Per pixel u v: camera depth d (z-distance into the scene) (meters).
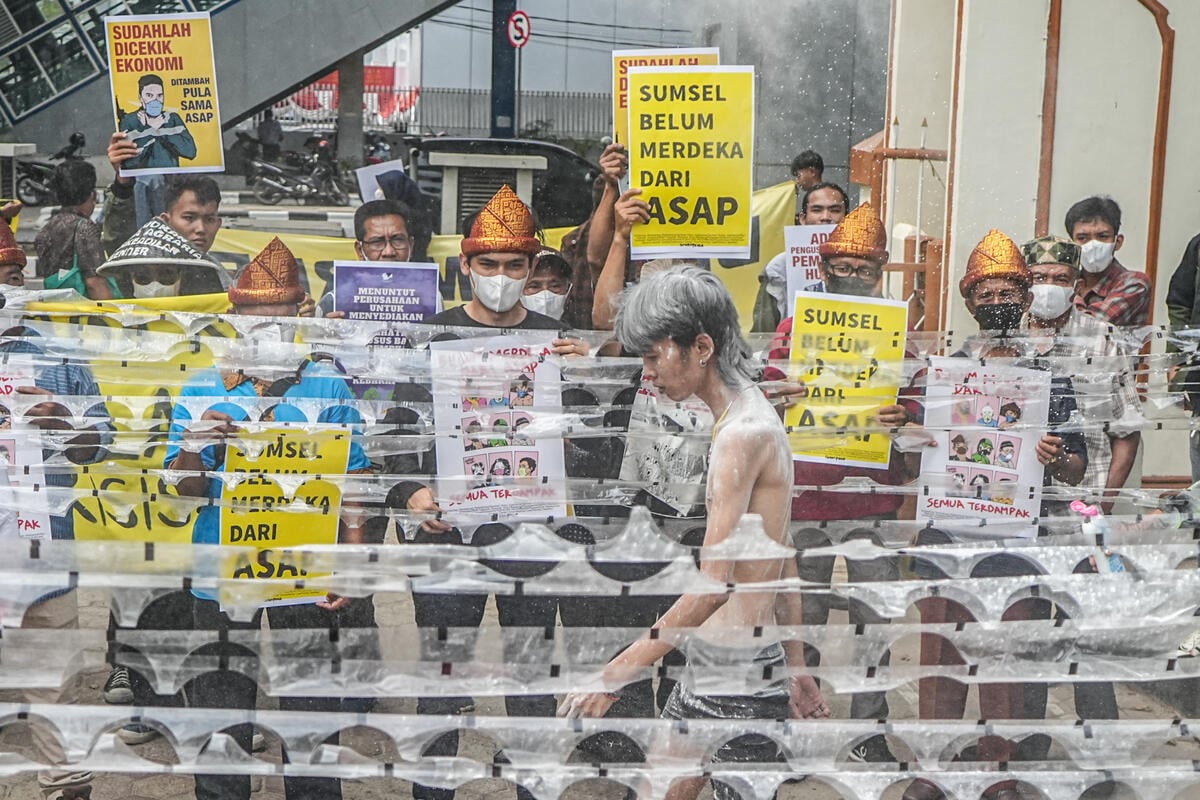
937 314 6.45
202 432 3.22
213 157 4.66
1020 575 3.16
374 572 2.44
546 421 3.52
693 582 2.47
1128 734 2.62
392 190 5.38
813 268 4.82
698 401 3.56
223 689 2.88
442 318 3.81
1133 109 5.73
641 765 2.53
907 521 3.50
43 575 2.34
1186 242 5.82
